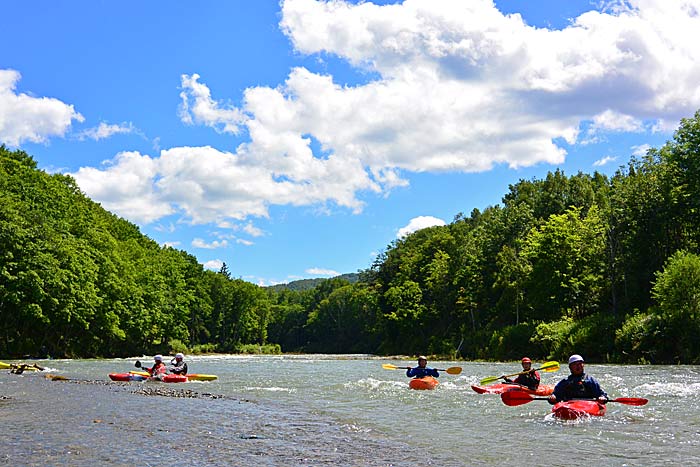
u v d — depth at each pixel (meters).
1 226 40.06
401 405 15.02
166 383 22.22
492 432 10.82
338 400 16.16
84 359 46.16
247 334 112.56
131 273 58.56
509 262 60.22
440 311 76.38
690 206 45.19
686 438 10.12
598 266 50.78
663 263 46.12
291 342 143.00
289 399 16.41
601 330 41.53
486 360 54.72
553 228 52.00
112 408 13.71
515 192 83.88
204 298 93.62
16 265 40.12
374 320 104.62
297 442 9.66
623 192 50.50
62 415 12.38
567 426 11.49
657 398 16.12
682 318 35.66
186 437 9.95
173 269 72.69
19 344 42.53
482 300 66.12
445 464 8.19
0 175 44.91
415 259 86.25
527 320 56.84
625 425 11.55
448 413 13.47
